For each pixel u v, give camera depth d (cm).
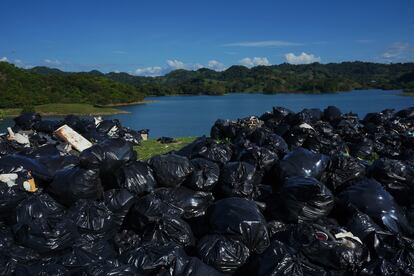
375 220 502
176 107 5622
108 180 567
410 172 590
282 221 513
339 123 1155
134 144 1211
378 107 4241
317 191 492
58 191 521
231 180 562
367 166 665
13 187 503
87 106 5553
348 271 406
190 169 570
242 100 7488
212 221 469
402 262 400
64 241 440
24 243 432
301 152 620
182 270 394
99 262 392
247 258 434
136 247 438
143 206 495
